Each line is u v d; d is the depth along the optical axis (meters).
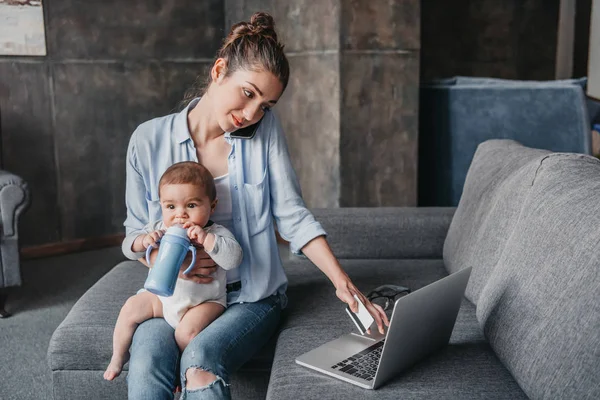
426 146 3.85
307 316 1.85
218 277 1.68
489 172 2.13
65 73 4.18
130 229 1.79
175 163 1.74
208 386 1.45
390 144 3.80
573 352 1.20
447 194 3.79
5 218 3.02
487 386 1.38
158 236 1.63
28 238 4.18
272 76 1.58
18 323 3.02
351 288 1.65
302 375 1.46
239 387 1.78
